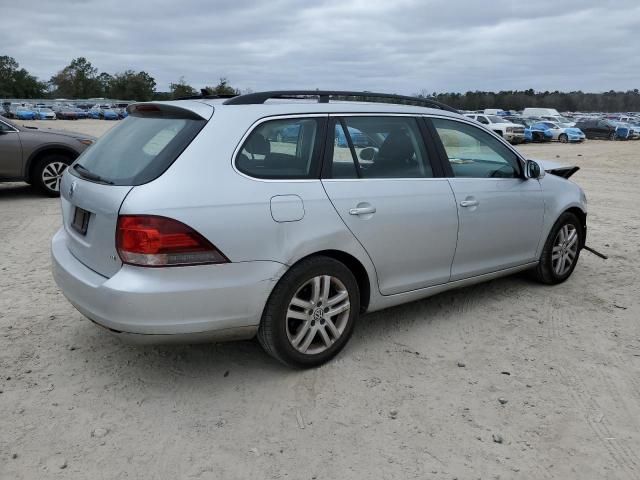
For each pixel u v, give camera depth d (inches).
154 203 116.7
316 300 138.0
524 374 144.1
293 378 139.6
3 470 105.5
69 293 133.3
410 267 156.5
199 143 124.8
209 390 134.2
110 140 147.0
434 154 163.8
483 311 184.2
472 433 119.3
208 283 121.0
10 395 129.8
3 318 171.5
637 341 164.4
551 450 114.3
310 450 113.1
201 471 106.7
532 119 1733.5
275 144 134.2
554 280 208.8
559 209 199.8
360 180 144.9
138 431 118.3
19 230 283.0
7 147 359.6
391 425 121.6
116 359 147.9
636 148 1199.6
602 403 131.5
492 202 174.4
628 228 317.4
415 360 150.1
